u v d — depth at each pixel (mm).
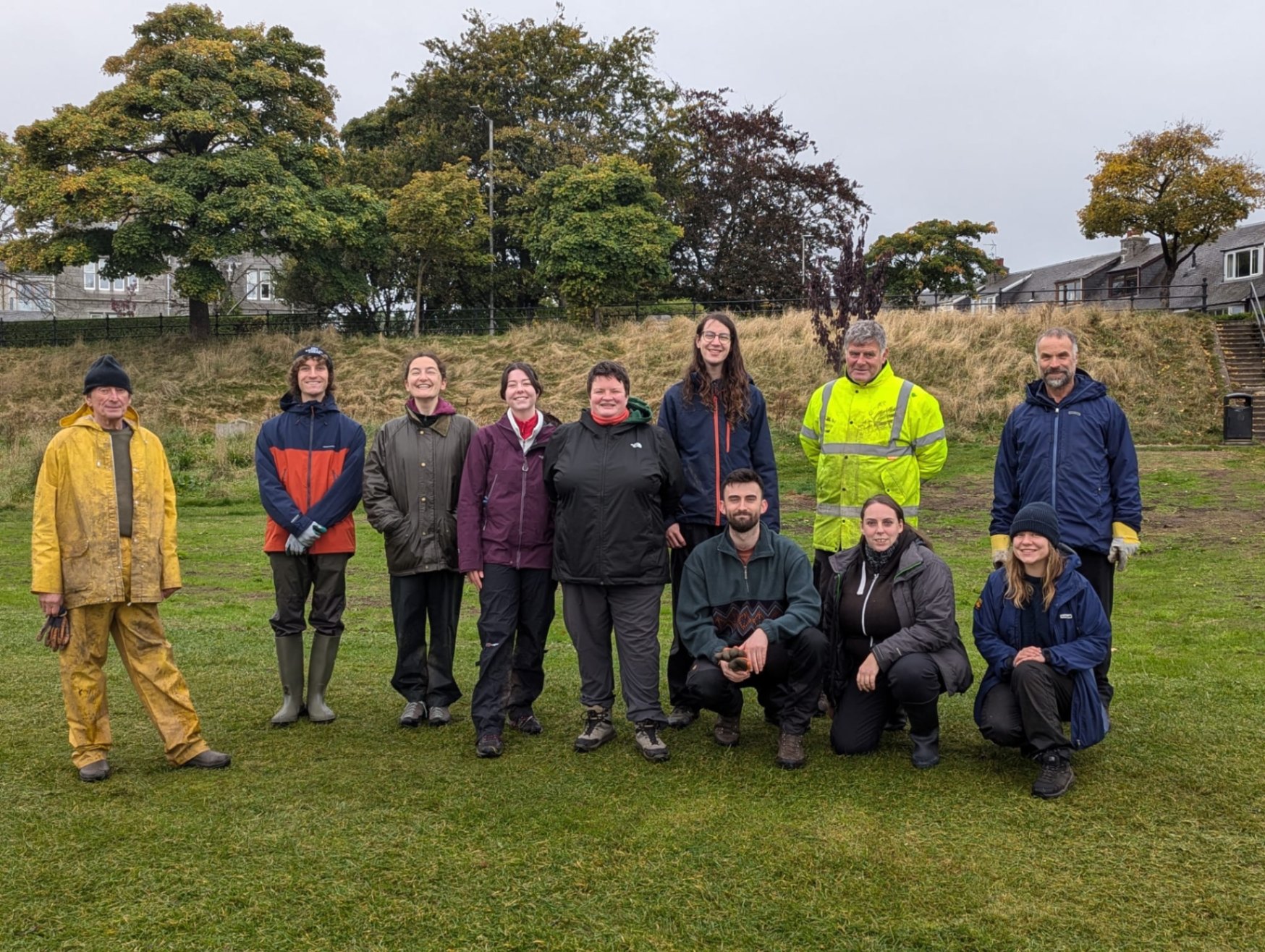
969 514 12773
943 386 20484
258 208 24484
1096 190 35500
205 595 8695
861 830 3305
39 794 3600
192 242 24422
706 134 37750
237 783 3740
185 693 3941
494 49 34562
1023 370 20625
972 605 7973
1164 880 2953
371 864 3049
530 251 30516
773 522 4523
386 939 2631
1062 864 3061
